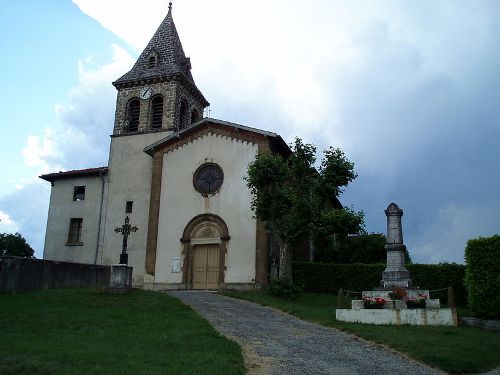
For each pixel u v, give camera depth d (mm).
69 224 34219
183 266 28781
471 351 12539
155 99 35844
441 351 12242
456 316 16688
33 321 14844
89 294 20469
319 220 24844
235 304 20750
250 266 27453
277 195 24812
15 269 21688
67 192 35031
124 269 21656
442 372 10867
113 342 12117
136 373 9258
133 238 32312
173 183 30562
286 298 23562
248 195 28719
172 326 14484
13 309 16719
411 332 15000
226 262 27938
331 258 35062
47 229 34500
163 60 37344
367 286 26500
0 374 9242
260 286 26797
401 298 18094
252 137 29719
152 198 30531
